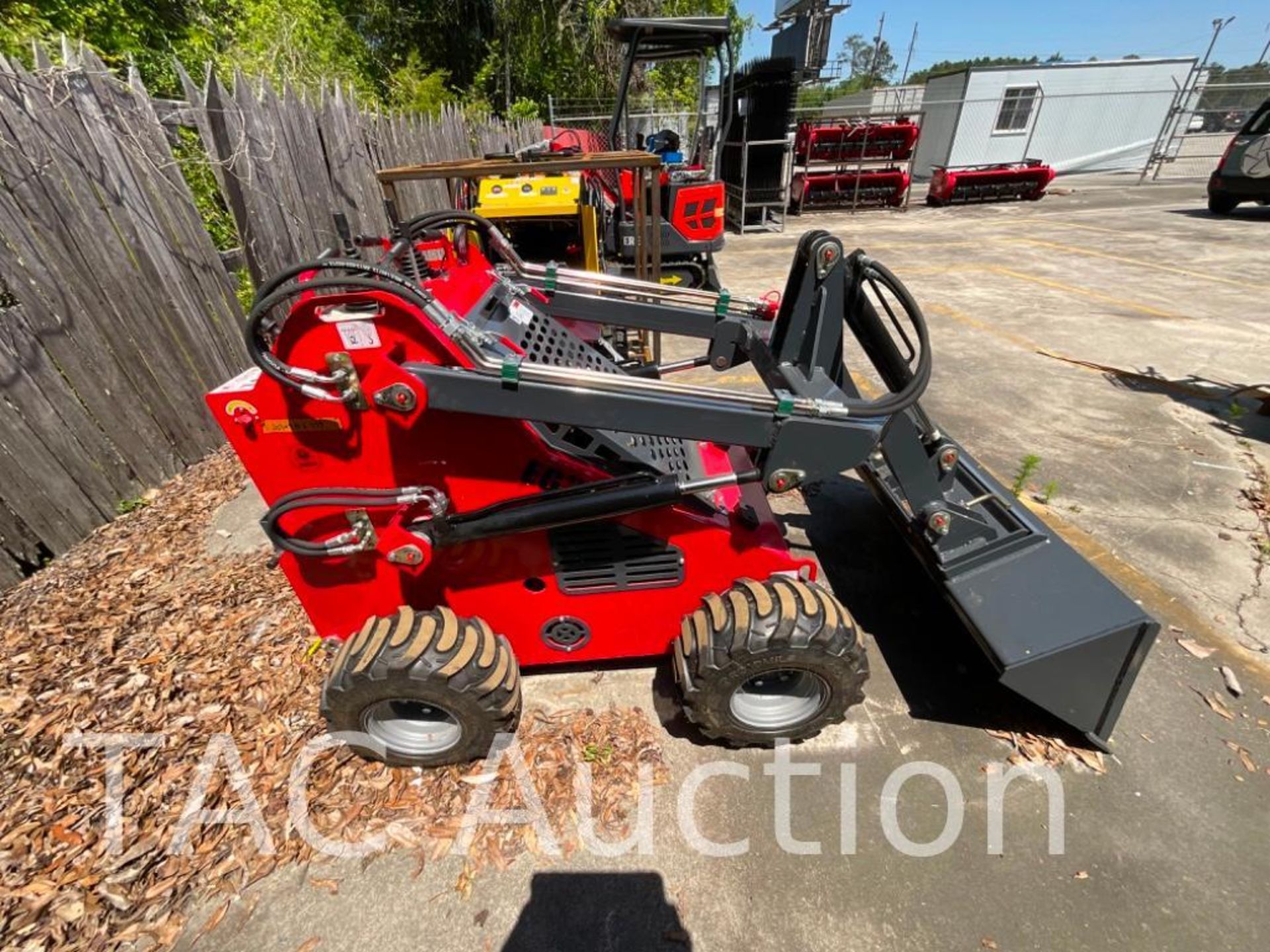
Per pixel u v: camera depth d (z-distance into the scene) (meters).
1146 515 3.33
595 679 2.49
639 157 4.32
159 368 3.73
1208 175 17.42
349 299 1.63
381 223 6.07
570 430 1.93
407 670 1.85
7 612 2.83
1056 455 3.89
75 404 3.26
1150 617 1.89
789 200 14.55
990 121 16.91
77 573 3.08
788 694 2.18
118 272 3.44
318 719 2.31
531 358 2.11
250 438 1.81
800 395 2.09
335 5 11.51
